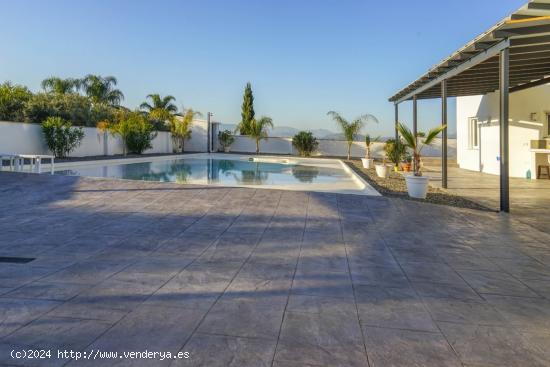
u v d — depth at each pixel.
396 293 3.03
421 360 2.06
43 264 3.60
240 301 2.80
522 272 3.63
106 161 15.72
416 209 6.66
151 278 3.27
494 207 7.27
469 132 15.97
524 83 11.77
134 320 2.45
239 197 7.14
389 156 15.21
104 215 5.77
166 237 4.66
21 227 5.06
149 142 21.70
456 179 12.20
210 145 28.00
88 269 3.48
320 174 14.38
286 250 4.22
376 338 2.29
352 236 4.88
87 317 2.48
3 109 19.55
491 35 6.50
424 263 3.85
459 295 3.03
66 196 7.10
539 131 12.31
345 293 3.01
